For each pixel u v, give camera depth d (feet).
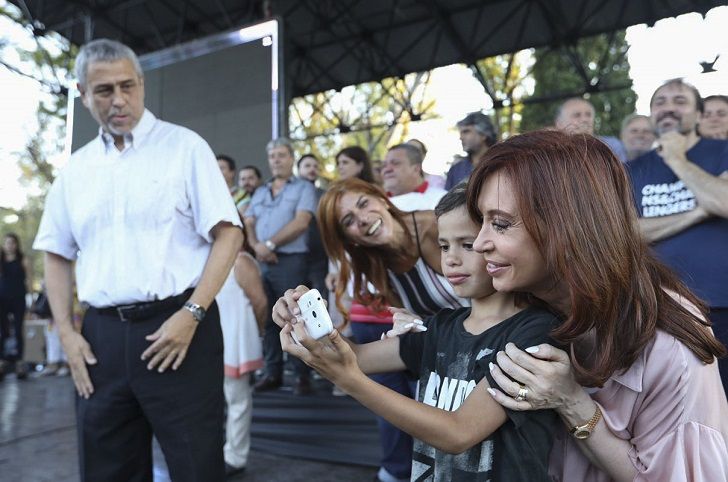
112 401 4.81
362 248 5.65
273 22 14.23
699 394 2.48
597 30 24.13
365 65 28.02
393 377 6.59
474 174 2.56
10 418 11.59
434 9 23.45
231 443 7.97
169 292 4.75
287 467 8.34
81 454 4.97
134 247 4.74
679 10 21.98
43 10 21.30
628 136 9.42
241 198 13.52
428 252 5.39
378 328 6.79
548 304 2.78
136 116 4.85
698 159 5.95
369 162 11.76
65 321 5.12
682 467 2.42
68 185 5.06
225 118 14.97
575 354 2.61
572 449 2.81
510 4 23.18
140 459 5.09
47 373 17.72
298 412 9.26
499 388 2.49
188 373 4.75
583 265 2.26
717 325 5.36
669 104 6.02
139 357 4.70
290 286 11.37
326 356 2.26
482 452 2.61
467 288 3.04
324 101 32.07
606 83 29.50
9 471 8.34
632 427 2.64
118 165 4.86
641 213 6.04
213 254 4.92
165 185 4.77
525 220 2.33
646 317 2.38
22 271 17.98
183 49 15.66
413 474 3.05
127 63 4.74
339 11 23.89
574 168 2.33
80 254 5.03
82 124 17.43
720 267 5.38
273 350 10.70
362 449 8.49
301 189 11.75
